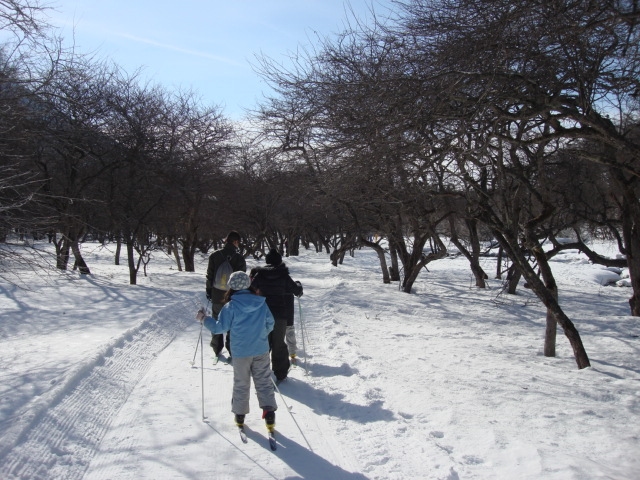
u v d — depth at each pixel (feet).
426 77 22.35
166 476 13.07
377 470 13.71
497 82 22.27
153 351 26.04
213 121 75.41
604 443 15.74
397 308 47.37
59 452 13.76
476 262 66.18
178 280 66.74
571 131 22.08
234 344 16.46
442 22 23.52
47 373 19.52
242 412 16.24
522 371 24.79
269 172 68.74
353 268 112.06
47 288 47.57
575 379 23.45
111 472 13.15
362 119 24.34
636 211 34.06
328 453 14.79
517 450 14.97
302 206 95.76
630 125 28.27
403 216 57.41
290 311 25.26
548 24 20.27
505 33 21.29
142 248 70.74
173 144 66.28
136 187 60.64
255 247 102.22
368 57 30.53
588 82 21.84
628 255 45.83
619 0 19.51
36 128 34.65
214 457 14.32
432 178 35.32
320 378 22.66
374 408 18.51
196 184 72.38
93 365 21.22
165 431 15.90
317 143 34.76
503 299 54.24
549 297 26.76
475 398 19.90
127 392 19.39
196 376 21.93
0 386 17.98
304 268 109.81
